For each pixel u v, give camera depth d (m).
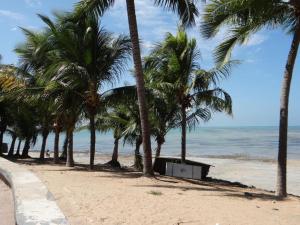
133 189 11.27
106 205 7.99
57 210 4.22
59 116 22.44
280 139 12.99
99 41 17.92
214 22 13.21
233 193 12.92
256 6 12.17
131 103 19.33
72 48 17.55
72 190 9.58
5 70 23.58
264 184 25.53
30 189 5.46
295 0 12.30
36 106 25.58
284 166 12.98
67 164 21.95
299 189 24.23
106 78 18.64
